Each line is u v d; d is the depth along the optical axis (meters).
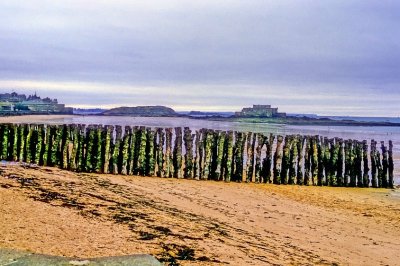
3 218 5.38
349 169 15.61
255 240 6.79
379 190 15.15
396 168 23.53
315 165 15.23
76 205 6.88
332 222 9.62
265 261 5.56
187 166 13.83
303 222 9.20
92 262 3.84
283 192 13.14
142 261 3.92
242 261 5.32
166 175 13.66
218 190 12.05
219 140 14.05
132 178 12.47
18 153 13.19
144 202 8.41
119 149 13.36
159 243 5.44
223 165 14.07
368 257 7.03
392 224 10.09
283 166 14.82
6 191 6.96
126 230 5.84
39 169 10.85
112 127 13.37
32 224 5.33
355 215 10.77
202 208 9.02
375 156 16.02
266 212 9.75
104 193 8.64
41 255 3.93
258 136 14.72
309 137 15.29
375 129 108.69
